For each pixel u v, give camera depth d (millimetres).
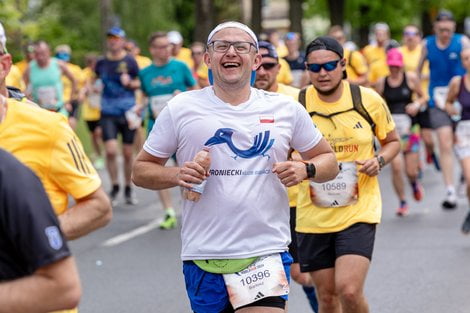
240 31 9219
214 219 9148
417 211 23766
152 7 76375
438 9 77125
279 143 9289
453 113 21094
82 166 7641
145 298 15586
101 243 20594
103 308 14977
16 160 5941
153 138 9375
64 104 29672
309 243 11977
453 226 21578
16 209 5812
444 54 25156
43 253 5844
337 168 9750
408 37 31641
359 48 77500
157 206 26000
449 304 14852
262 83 13539
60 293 5941
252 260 9188
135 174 9422
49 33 68688
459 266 17422
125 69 25531
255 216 9156
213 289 9258
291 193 13273
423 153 36406
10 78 23891
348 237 11711
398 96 23344
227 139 9164
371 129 12141
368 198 11984
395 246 19375
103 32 50406
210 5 58188
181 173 9000
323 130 12086
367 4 73062
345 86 12164
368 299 15219
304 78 22062
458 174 30484
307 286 13461
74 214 7605
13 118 7465
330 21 66375
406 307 14703
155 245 20312
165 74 23078
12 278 6094
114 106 25812
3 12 41188
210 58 9297
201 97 9344
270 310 9148
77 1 76000
